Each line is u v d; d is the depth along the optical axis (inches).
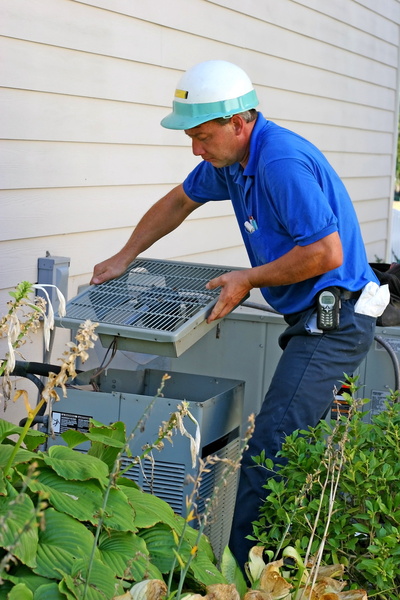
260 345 150.4
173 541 100.0
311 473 105.3
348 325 123.5
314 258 116.2
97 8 169.9
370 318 126.0
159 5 190.1
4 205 150.6
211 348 153.4
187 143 206.5
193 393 140.6
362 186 353.7
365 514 101.3
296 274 117.3
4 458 93.8
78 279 171.5
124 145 182.9
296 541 101.0
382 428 111.2
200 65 121.2
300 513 105.0
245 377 151.8
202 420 121.0
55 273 158.1
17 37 150.0
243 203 130.1
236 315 150.8
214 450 130.7
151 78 189.8
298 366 123.0
